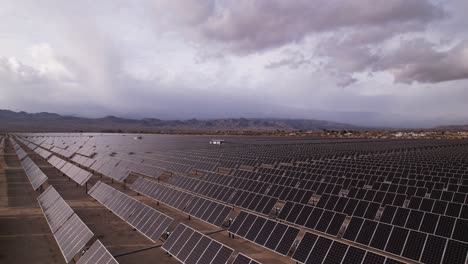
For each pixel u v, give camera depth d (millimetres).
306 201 25156
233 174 38719
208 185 29766
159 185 29203
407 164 45656
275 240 16625
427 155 62656
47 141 99812
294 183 31625
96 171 45219
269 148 80062
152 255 17250
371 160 52250
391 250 15391
